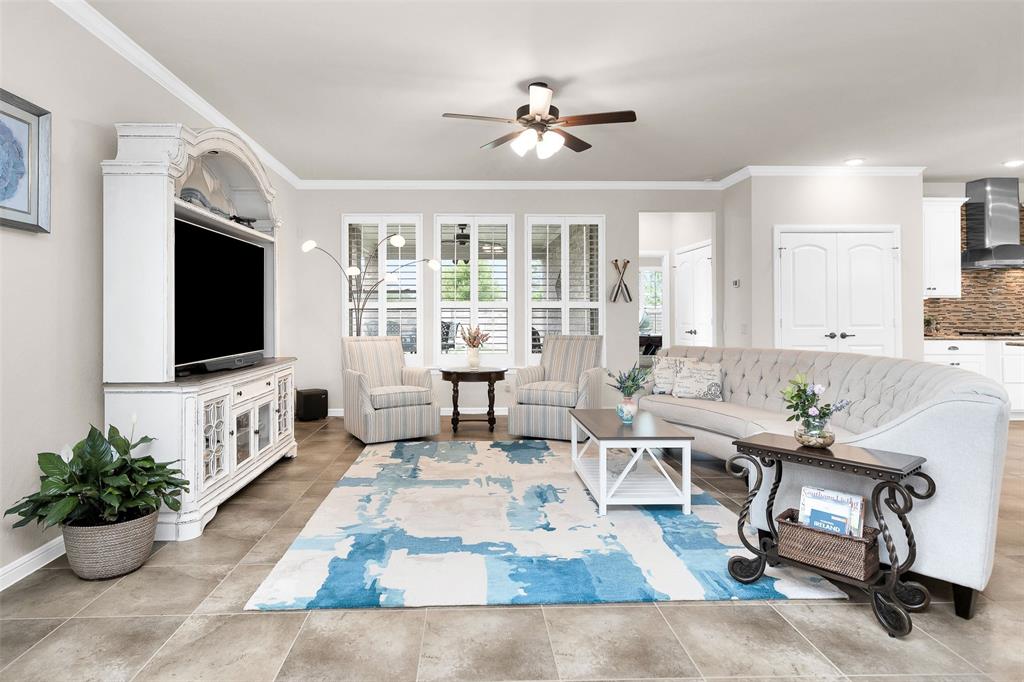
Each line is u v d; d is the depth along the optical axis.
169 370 2.63
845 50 3.14
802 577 2.20
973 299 6.34
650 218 8.37
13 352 2.20
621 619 1.90
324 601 1.99
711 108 4.00
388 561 2.33
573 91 3.67
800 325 5.63
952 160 5.39
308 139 4.61
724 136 4.64
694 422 3.94
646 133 4.55
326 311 6.05
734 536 2.61
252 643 1.75
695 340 7.57
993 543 1.87
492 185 6.12
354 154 5.06
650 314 9.51
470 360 5.58
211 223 3.34
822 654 1.70
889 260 5.64
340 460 4.09
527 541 2.54
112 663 1.65
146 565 2.32
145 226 2.61
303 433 5.09
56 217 2.42
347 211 6.06
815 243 5.63
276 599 2.01
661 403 4.27
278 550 2.47
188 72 3.34
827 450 2.04
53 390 2.39
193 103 3.68
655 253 8.36
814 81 3.55
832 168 5.60
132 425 2.63
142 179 2.61
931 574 1.92
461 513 2.92
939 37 3.01
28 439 2.27
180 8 2.63
